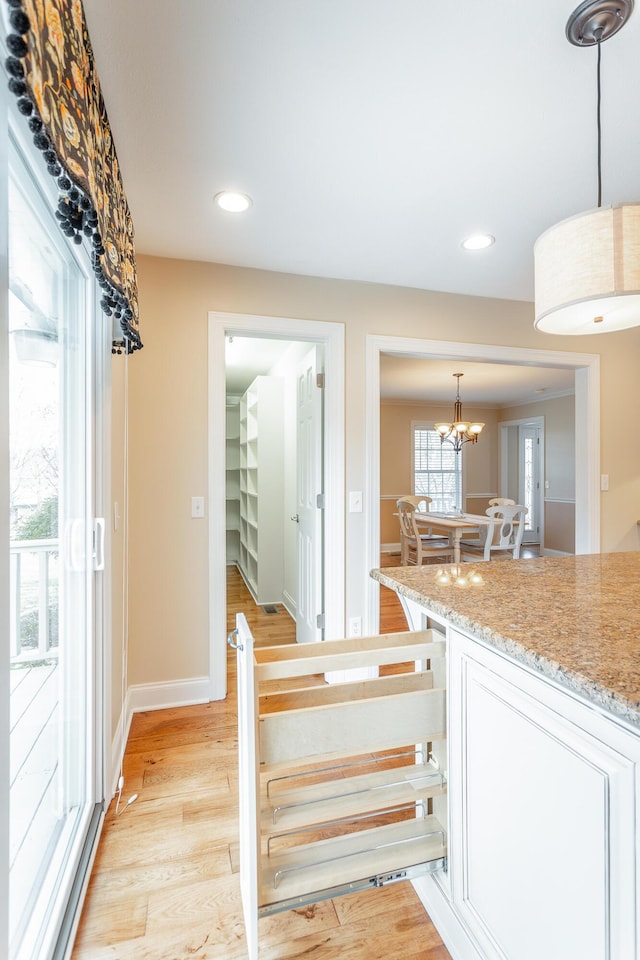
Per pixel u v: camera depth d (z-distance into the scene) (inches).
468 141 61.6
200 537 95.7
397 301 108.9
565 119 57.7
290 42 46.6
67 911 48.1
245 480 211.8
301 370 128.0
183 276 94.4
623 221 43.1
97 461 63.7
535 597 48.9
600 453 127.5
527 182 70.7
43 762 49.1
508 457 318.7
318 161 65.3
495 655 40.1
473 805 43.4
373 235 85.8
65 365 55.7
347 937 48.1
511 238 87.4
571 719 32.1
